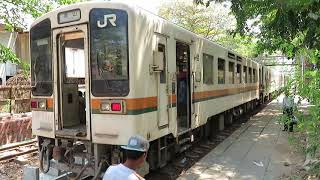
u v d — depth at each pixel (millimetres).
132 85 5941
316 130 6559
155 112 6668
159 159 7164
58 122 6707
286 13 5301
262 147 10523
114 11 6102
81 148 6695
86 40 6285
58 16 6598
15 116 12578
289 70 8953
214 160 9031
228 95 13172
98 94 6148
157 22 6852
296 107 7395
